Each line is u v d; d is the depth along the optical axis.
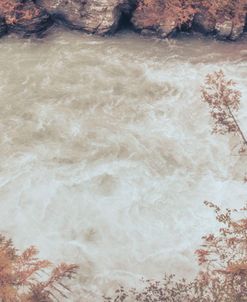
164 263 15.89
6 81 22.34
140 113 21.23
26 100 21.47
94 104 21.52
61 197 17.67
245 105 21.59
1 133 19.91
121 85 22.56
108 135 20.11
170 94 22.23
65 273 13.55
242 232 13.41
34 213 17.12
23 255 12.65
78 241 16.38
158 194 17.97
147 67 23.62
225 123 15.64
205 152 19.58
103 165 18.92
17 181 18.11
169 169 18.92
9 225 16.72
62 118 20.73
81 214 17.19
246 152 19.50
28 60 23.52
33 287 12.41
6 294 11.25
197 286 14.12
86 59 23.83
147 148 19.66
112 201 17.66
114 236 16.59
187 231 16.83
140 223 17.02
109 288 15.15
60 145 19.59
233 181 18.56
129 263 15.85
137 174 18.66
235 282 12.84
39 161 18.89
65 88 22.19
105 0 24.08
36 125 20.34
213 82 16.02
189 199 17.86
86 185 18.12
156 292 14.85
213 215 17.31
